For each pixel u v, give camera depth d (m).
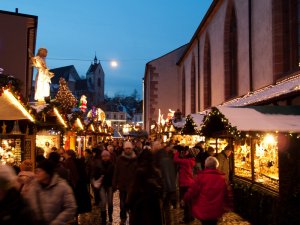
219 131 12.81
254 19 18.03
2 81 10.03
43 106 13.00
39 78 14.82
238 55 20.75
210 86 29.72
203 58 30.55
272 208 9.38
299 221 8.88
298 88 11.15
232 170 13.30
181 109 45.47
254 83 18.02
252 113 10.94
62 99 22.47
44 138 16.91
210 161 7.46
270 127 9.75
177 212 12.60
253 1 18.17
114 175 10.19
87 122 25.17
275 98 12.55
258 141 11.10
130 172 10.03
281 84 14.25
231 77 23.22
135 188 6.90
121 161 10.11
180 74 46.78
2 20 18.41
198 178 7.39
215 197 7.23
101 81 118.81
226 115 10.67
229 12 22.86
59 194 4.95
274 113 11.03
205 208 7.22
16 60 18.42
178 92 48.28
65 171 7.78
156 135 37.19
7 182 4.04
